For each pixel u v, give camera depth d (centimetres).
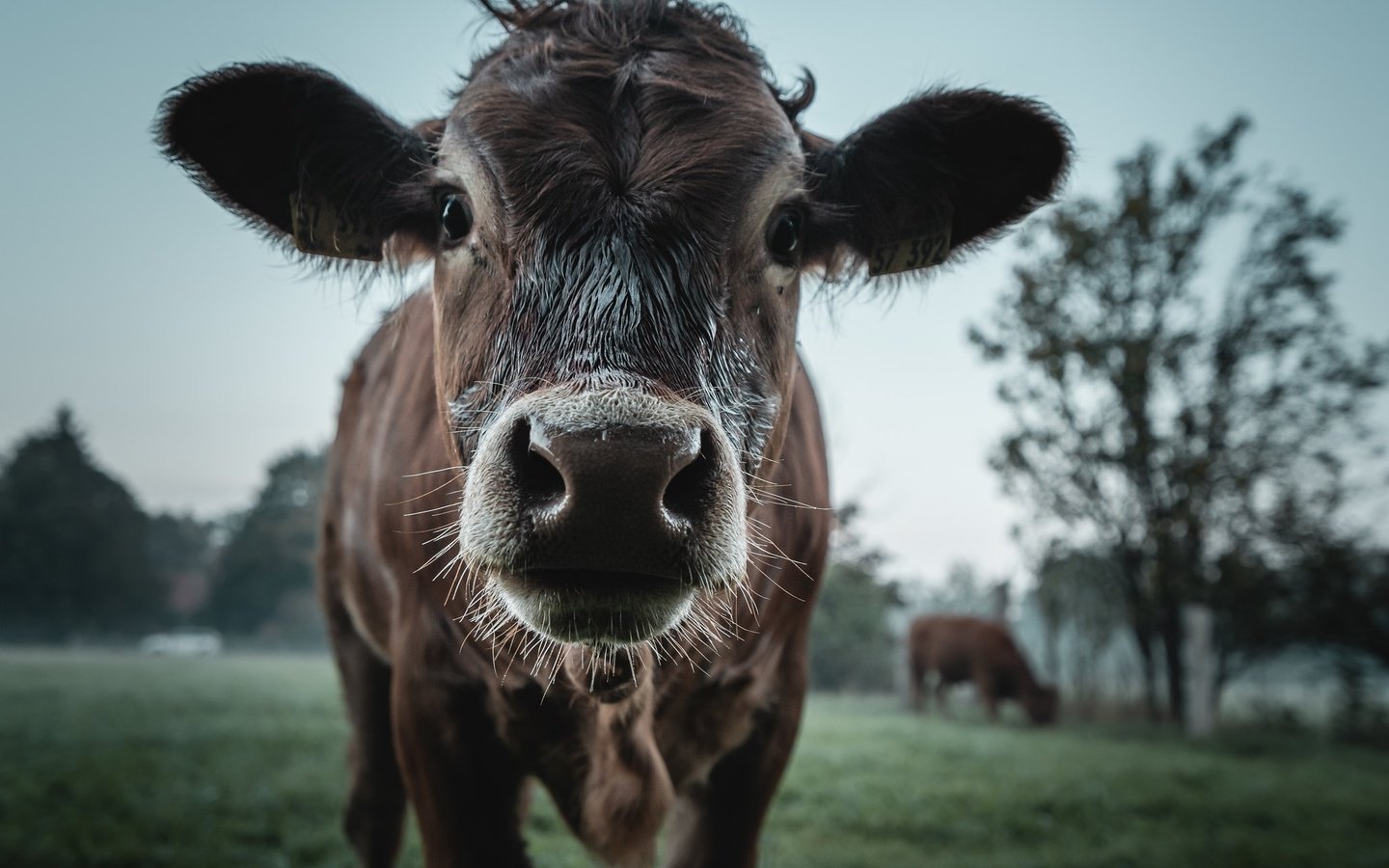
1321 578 1791
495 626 248
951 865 605
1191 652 1697
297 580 7569
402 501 332
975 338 1869
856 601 2450
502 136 231
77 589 6944
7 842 586
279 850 604
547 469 191
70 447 7619
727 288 227
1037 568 1925
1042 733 1592
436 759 306
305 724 1241
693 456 184
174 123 268
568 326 207
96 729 1141
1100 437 1817
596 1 275
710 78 246
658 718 298
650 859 297
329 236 292
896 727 1480
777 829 690
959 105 292
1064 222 1820
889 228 307
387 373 410
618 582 185
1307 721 1953
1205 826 745
